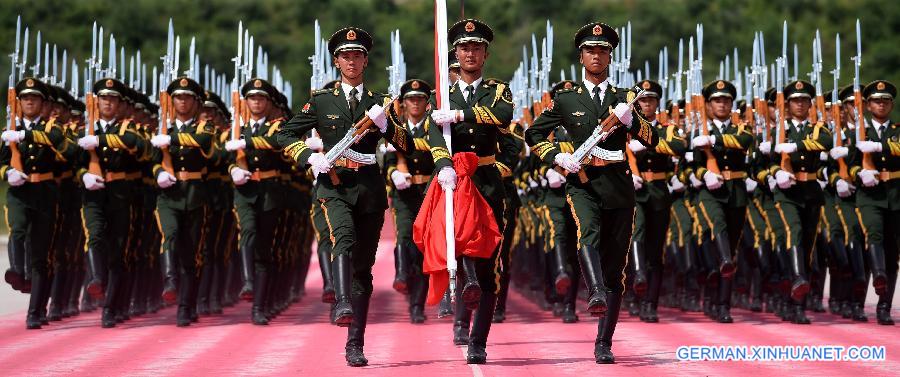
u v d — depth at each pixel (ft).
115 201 125.70
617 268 91.25
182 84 129.29
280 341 110.32
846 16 646.33
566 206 129.39
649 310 130.21
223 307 155.84
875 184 127.54
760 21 628.69
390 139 90.43
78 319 138.31
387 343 107.04
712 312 135.64
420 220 87.40
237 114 131.03
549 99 138.51
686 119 136.77
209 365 92.07
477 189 87.56
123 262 127.54
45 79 144.25
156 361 94.99
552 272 140.56
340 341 109.60
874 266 126.82
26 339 113.91
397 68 132.36
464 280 85.61
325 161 87.10
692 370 87.56
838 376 85.05
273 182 129.80
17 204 124.67
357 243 90.33
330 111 90.53
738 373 86.17
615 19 622.95
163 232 126.31
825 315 142.20
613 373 85.46
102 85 126.72
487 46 90.53
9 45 638.12
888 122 130.41
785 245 132.57
